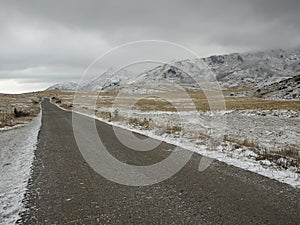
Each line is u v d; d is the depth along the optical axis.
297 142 15.20
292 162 8.26
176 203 5.35
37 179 7.21
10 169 8.36
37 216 4.92
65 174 7.62
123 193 6.01
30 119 29.94
